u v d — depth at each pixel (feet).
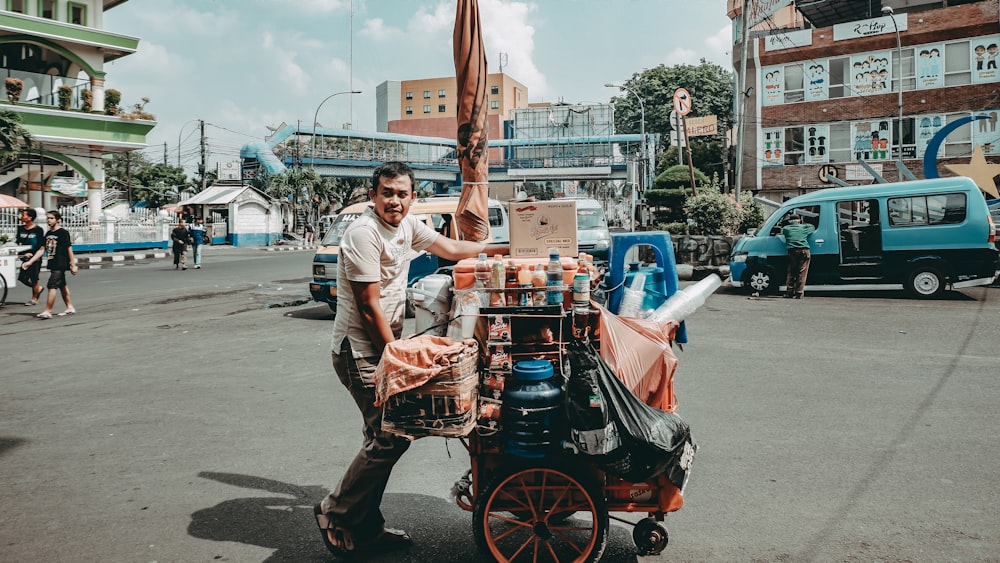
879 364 24.26
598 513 10.28
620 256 12.61
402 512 12.99
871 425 17.48
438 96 323.98
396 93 329.31
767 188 106.93
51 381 23.59
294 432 17.72
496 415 9.88
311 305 43.62
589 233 52.21
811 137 103.71
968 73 93.20
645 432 9.61
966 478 13.89
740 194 71.97
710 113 197.16
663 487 10.50
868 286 42.47
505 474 10.28
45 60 94.73
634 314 12.07
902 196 41.65
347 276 10.52
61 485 14.34
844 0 104.32
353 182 196.54
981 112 92.68
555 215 11.37
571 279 10.50
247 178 174.91
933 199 40.93
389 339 10.47
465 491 11.39
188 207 147.54
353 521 11.06
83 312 40.88
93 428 18.24
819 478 14.10
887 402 19.52
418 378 9.19
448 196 40.42
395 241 10.93
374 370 10.69
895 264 41.60
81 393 21.91
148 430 18.02
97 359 27.27
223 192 143.23
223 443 16.93
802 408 19.13
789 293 43.06
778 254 44.29
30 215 45.21
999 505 12.60
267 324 35.91
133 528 12.33
